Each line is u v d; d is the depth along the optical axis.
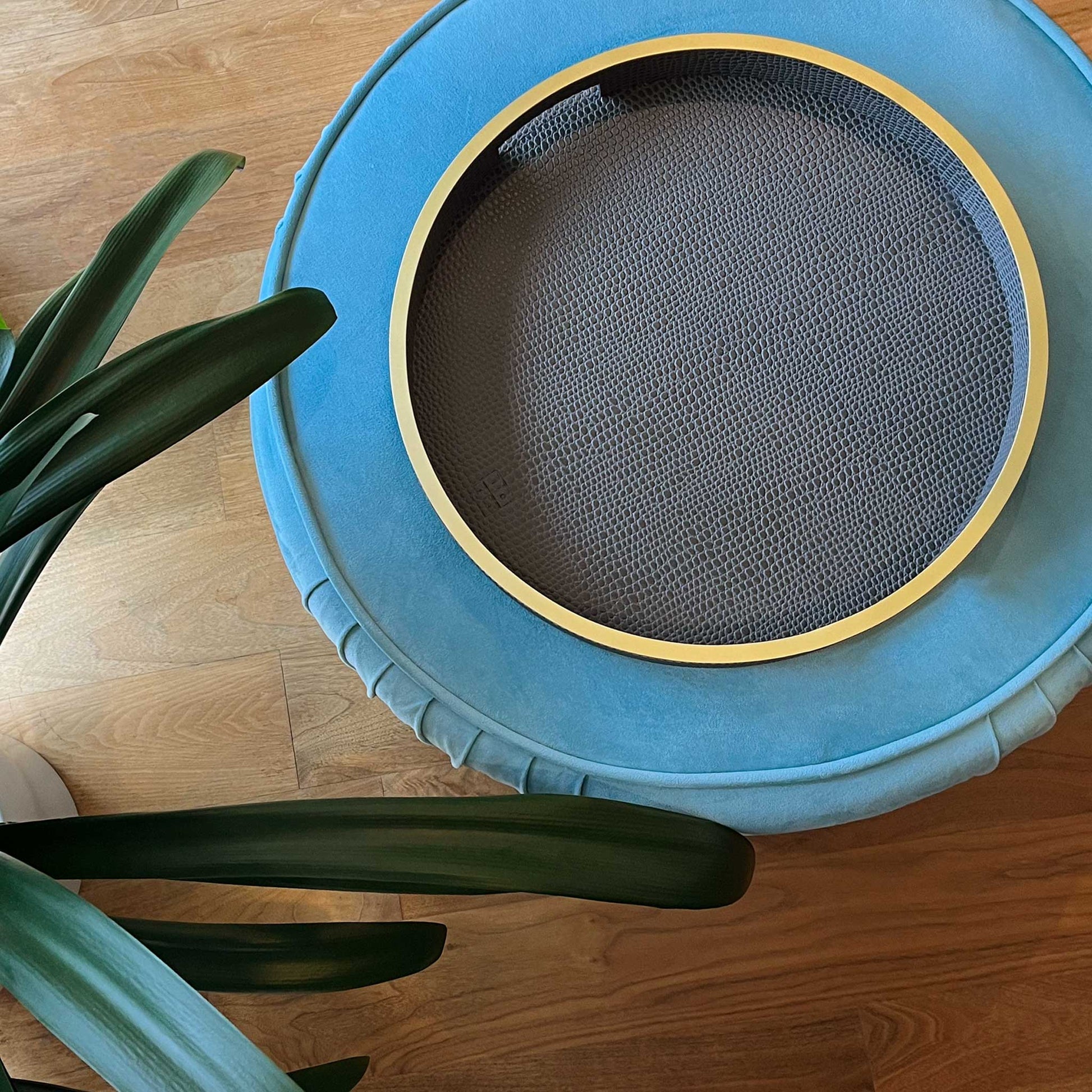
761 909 1.03
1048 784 1.02
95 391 0.44
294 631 1.11
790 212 0.75
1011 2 0.77
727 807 0.69
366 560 0.75
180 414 0.44
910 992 1.01
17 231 1.21
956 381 0.71
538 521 0.73
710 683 0.71
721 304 0.74
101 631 1.12
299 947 0.56
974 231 0.73
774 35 0.78
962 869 1.02
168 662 1.11
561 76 0.75
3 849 0.50
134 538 1.13
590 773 0.70
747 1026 1.02
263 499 1.13
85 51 1.22
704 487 0.72
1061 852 1.01
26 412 0.51
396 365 0.73
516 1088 1.03
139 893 1.06
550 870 0.50
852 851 1.03
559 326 0.75
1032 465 0.71
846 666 0.70
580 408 0.74
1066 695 0.69
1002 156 0.75
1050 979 1.00
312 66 1.19
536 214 0.78
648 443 0.73
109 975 0.40
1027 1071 0.99
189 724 1.10
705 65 0.76
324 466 0.76
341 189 0.80
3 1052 1.01
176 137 1.20
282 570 1.12
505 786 1.06
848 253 0.74
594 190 0.77
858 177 0.75
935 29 0.77
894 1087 1.00
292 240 0.80
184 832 0.49
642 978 1.03
